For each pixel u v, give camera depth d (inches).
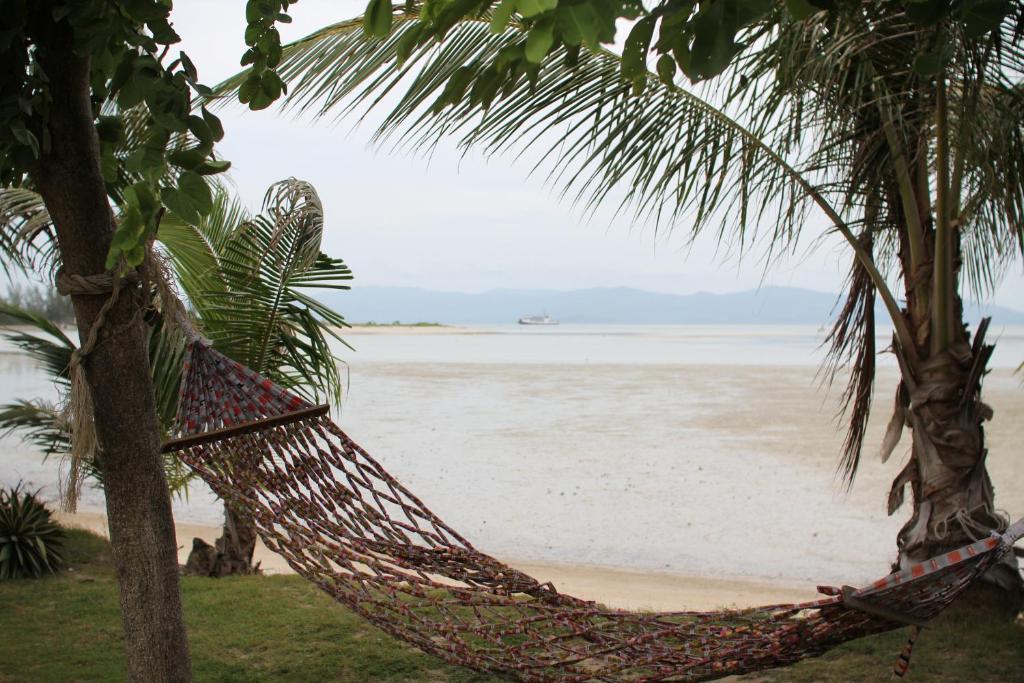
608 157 188.2
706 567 337.1
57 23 101.7
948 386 204.4
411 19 162.1
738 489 491.8
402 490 130.7
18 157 100.0
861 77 181.2
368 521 128.3
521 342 3718.0
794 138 192.4
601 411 893.2
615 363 1878.7
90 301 114.7
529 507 446.0
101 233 113.0
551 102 180.7
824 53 167.2
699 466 564.1
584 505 450.9
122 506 118.6
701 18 53.6
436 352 2539.4
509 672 124.2
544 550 362.9
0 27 89.4
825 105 186.5
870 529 400.8
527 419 819.4
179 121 87.3
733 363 1867.6
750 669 114.6
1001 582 210.8
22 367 1492.4
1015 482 491.2
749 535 389.7
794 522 414.9
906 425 218.2
